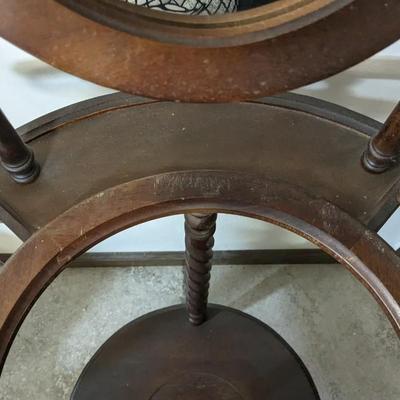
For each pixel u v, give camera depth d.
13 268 0.59
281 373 1.05
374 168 0.67
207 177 0.62
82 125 0.71
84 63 0.43
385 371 1.22
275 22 0.43
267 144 0.70
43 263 0.59
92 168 0.68
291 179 0.68
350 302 1.28
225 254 1.30
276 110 0.72
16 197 0.66
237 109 0.72
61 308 1.27
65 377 1.21
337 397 1.20
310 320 1.27
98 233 0.61
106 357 1.07
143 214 0.62
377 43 0.44
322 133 0.70
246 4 0.58
